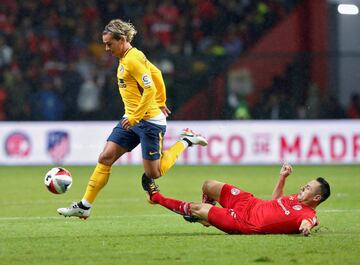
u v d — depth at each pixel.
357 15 91.50
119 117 88.12
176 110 86.69
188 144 39.34
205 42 97.88
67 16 98.38
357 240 33.19
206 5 99.56
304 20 93.25
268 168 78.94
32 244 32.94
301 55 86.62
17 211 47.62
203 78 87.19
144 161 37.38
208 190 35.69
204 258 29.17
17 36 94.44
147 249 31.34
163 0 101.19
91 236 35.56
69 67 92.38
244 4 99.12
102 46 95.69
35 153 84.00
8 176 72.56
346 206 48.81
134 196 56.62
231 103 86.56
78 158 84.12
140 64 36.44
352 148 82.12
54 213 46.44
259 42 95.69
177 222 41.44
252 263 28.16
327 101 86.12
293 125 82.81
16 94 88.00
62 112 88.50
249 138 83.25
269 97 86.62
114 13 98.75
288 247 31.38
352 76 86.19
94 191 37.31
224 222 34.50
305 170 76.06
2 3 98.44
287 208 34.03
